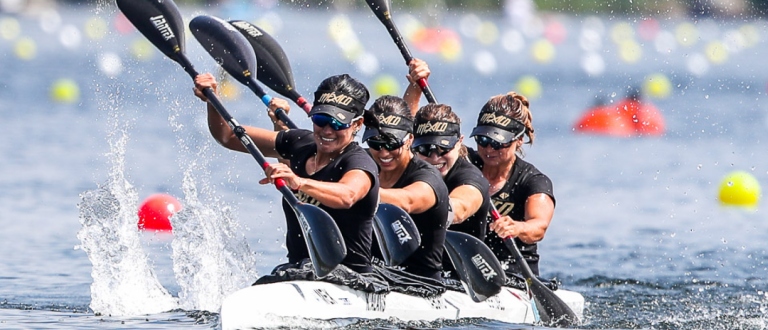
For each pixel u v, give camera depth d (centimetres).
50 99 9856
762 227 5078
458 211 2761
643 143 8250
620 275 3969
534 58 16800
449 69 14312
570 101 11019
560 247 4544
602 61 16762
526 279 3041
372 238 2848
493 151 3022
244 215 4972
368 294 2672
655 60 17100
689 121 9675
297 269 2666
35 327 2695
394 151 2652
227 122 2759
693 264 4197
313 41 17375
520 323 2977
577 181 6431
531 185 3077
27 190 5438
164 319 2820
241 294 2514
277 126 3153
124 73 11525
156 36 3042
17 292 3284
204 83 2930
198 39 3128
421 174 2683
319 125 2533
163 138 7381
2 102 9506
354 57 14600
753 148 7912
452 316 2825
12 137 7419
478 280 2847
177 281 3431
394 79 12112
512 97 3095
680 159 7406
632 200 5800
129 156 6600
